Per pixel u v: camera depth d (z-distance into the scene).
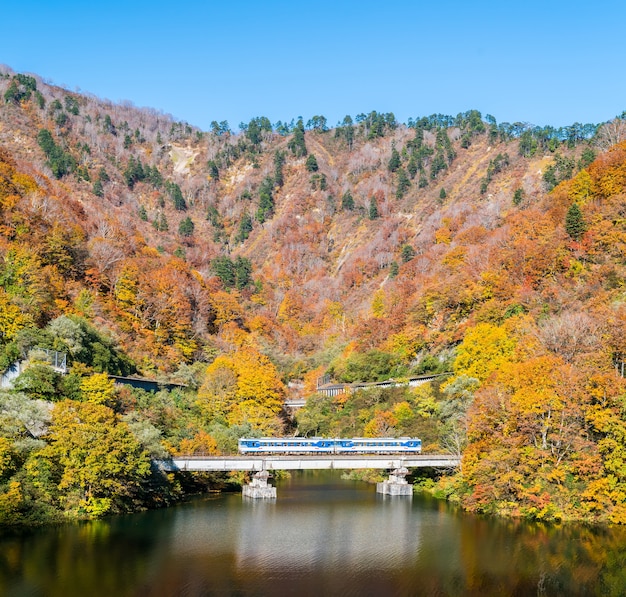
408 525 113.38
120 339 196.25
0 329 149.12
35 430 112.94
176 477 140.12
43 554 91.44
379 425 168.75
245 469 137.88
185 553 95.50
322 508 127.69
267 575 87.62
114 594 79.69
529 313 187.00
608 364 134.62
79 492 110.06
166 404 158.88
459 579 86.88
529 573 88.81
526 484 118.06
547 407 119.50
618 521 110.88
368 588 83.81
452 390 166.25
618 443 113.19
